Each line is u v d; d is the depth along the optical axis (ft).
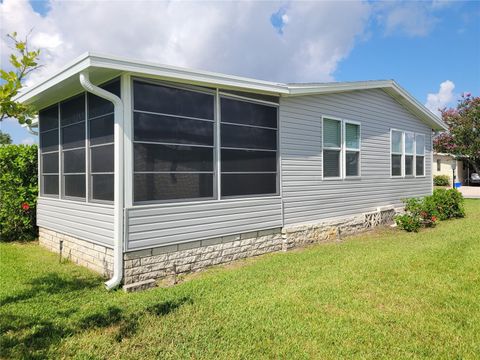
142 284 14.19
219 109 17.93
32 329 10.43
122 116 14.34
